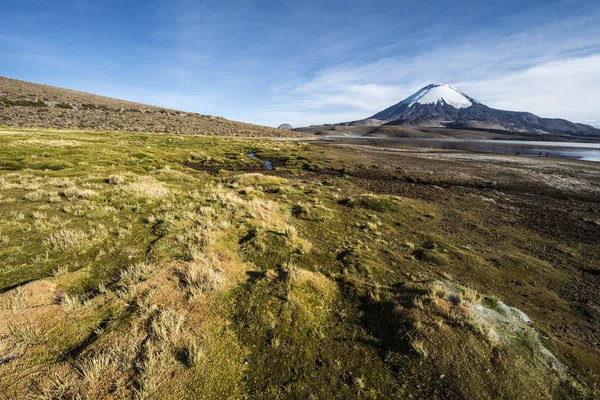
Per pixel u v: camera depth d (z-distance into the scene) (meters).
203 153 48.34
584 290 10.04
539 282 10.46
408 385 4.95
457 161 49.16
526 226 17.64
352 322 6.51
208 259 8.25
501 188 29.41
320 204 18.88
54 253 8.59
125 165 30.31
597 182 32.53
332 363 5.35
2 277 7.20
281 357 5.35
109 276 7.52
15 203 13.15
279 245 10.38
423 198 24.34
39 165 25.80
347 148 72.06
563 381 5.26
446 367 5.14
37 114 83.19
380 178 34.72
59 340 5.01
